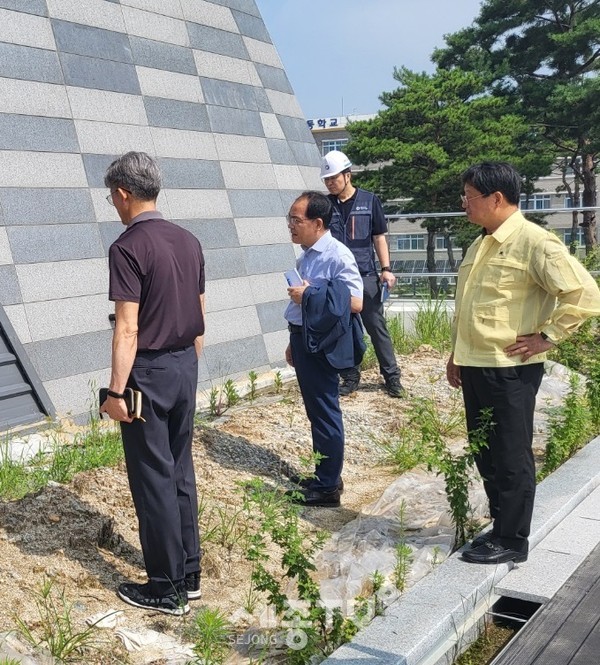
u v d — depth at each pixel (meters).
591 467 5.25
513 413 3.73
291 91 10.48
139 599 3.53
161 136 8.05
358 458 5.85
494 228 3.77
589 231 12.70
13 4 7.07
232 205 8.62
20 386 6.10
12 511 4.03
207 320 7.89
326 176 6.86
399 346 8.97
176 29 8.75
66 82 7.27
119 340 3.35
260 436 5.92
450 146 32.81
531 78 34.12
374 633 3.21
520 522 3.84
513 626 3.67
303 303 4.62
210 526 4.36
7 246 6.38
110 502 4.40
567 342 8.15
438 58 35.19
